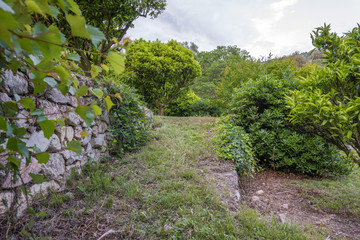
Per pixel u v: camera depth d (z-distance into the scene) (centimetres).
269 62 899
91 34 51
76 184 244
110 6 506
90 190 233
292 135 448
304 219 262
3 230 146
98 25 562
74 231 167
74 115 265
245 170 396
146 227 184
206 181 290
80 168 280
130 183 255
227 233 187
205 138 494
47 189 212
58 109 233
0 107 85
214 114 1059
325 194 337
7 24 35
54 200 194
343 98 263
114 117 377
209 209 226
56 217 180
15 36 39
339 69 256
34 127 191
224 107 1008
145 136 434
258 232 192
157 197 232
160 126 639
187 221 193
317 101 240
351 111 231
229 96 923
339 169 427
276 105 490
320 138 424
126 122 385
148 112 572
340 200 312
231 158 389
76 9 54
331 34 286
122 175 285
